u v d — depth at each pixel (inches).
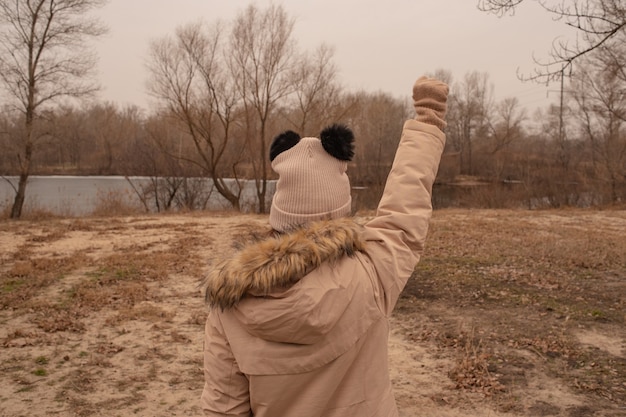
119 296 331.6
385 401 61.7
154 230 680.4
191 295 337.4
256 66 1038.4
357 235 60.2
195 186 1152.2
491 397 190.5
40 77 821.2
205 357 62.8
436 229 625.6
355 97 1119.0
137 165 1213.7
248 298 57.2
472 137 2409.0
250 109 1093.1
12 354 234.2
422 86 71.1
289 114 1120.8
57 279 380.2
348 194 66.8
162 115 1093.8
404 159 68.5
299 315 55.0
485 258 425.7
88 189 1437.0
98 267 422.9
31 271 400.2
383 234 64.4
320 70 1078.4
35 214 854.5
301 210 63.1
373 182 1430.9
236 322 59.1
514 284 342.6
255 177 1067.3
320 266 57.8
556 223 717.9
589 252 435.8
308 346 57.3
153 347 245.1
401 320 280.8
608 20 267.9
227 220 824.3
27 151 840.9
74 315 291.6
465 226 660.1
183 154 1205.1
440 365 221.3
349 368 60.0
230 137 1164.5
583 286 334.0
